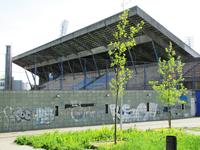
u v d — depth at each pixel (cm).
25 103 2303
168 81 2175
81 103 2583
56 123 2438
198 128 2228
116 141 1462
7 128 2212
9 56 2555
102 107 2702
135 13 3169
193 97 3584
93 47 4088
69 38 3928
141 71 4106
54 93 2445
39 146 1387
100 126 2506
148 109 3042
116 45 1545
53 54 4691
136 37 3847
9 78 2494
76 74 4622
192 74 3816
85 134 1662
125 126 2473
